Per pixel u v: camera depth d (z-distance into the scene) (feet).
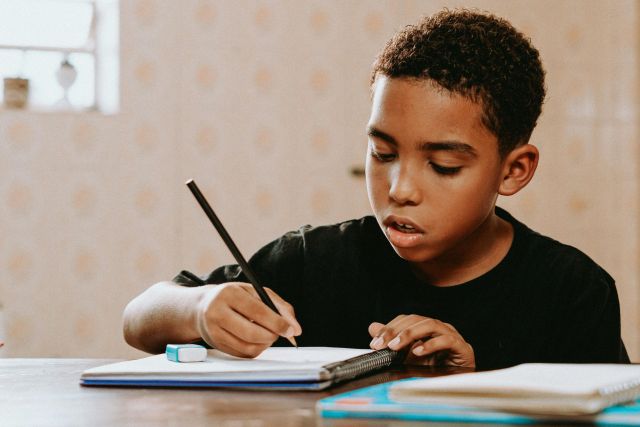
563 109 10.26
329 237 4.45
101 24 9.66
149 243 9.20
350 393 2.30
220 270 4.43
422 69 3.08
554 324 3.89
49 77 9.65
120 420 2.14
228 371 2.61
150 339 3.59
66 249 9.02
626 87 10.29
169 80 9.30
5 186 8.89
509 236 4.01
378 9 9.82
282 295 4.44
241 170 9.45
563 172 10.27
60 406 2.36
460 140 3.09
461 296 3.92
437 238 3.18
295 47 9.61
